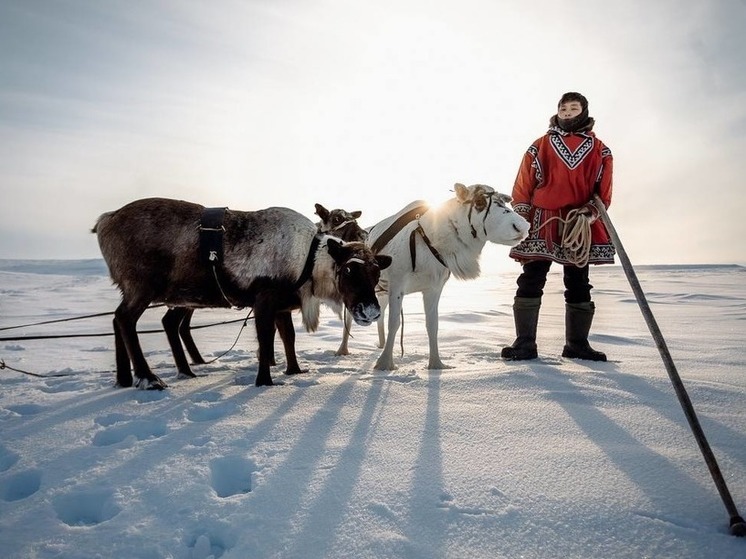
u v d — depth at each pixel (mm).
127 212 4410
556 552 1881
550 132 5180
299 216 4766
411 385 4113
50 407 3809
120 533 2092
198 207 4602
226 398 3906
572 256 5023
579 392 3717
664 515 2084
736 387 3867
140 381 4297
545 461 2596
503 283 27016
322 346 7219
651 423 3092
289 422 3264
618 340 6688
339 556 1892
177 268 4410
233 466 2746
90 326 9461
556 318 10008
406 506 2211
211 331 9109
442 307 12938
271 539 2010
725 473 2428
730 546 1861
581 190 5070
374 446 2855
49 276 28453
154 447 2934
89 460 2799
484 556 1869
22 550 1993
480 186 4980
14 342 7680
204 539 2053
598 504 2174
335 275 4602
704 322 8719
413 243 5086
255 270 4477
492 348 6379
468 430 3053
